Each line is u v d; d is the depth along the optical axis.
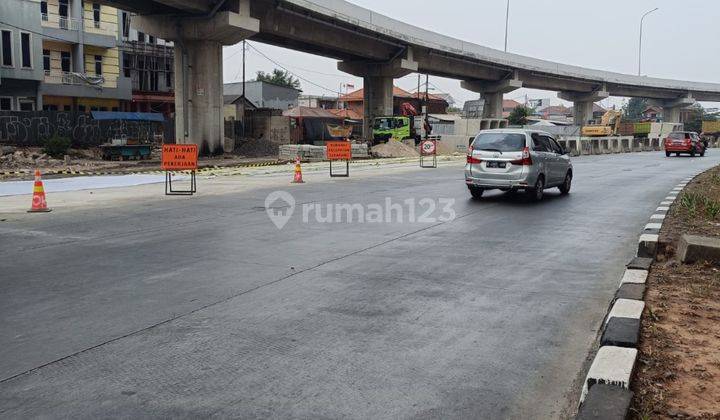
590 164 32.28
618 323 5.17
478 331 5.45
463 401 4.06
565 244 9.60
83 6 48.06
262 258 8.40
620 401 3.71
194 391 4.16
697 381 4.15
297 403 3.99
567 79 76.88
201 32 36.78
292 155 37.19
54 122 39.28
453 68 61.34
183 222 11.48
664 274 7.19
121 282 7.02
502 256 8.66
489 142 15.40
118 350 4.90
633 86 87.75
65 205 13.76
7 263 7.95
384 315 5.88
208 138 38.75
